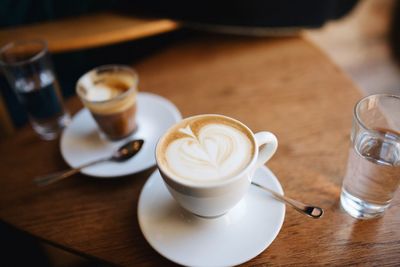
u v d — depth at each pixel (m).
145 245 0.40
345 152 0.47
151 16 0.73
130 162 0.48
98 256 0.39
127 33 0.67
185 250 0.37
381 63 1.26
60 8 0.83
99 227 0.42
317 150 0.48
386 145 0.38
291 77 0.61
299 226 0.40
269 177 0.42
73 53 0.86
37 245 0.61
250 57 0.67
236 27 0.72
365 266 0.36
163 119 0.54
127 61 0.91
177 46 0.72
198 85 0.61
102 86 0.54
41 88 0.54
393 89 1.16
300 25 0.71
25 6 0.81
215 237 0.37
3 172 0.50
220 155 0.37
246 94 0.58
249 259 0.35
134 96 0.51
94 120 0.52
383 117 0.40
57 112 0.57
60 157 0.51
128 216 0.43
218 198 0.34
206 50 0.70
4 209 0.45
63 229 0.42
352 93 0.56
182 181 0.34
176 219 0.39
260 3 0.67
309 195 0.43
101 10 0.81
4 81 0.82
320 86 0.58
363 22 1.45
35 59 0.55
